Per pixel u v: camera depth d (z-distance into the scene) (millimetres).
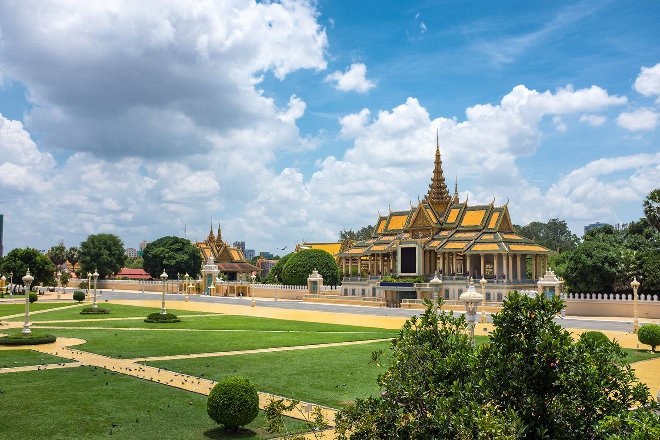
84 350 41031
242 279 158875
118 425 22797
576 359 15148
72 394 27578
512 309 16219
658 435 12453
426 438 14867
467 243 106062
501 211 109125
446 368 16047
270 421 19031
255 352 41312
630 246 90125
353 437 16281
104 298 114375
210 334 52000
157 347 42844
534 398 14641
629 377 15656
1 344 43188
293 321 67688
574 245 185625
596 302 77875
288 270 127375
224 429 22453
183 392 28422
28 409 24781
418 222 115438
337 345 45562
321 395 28172
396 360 17672
